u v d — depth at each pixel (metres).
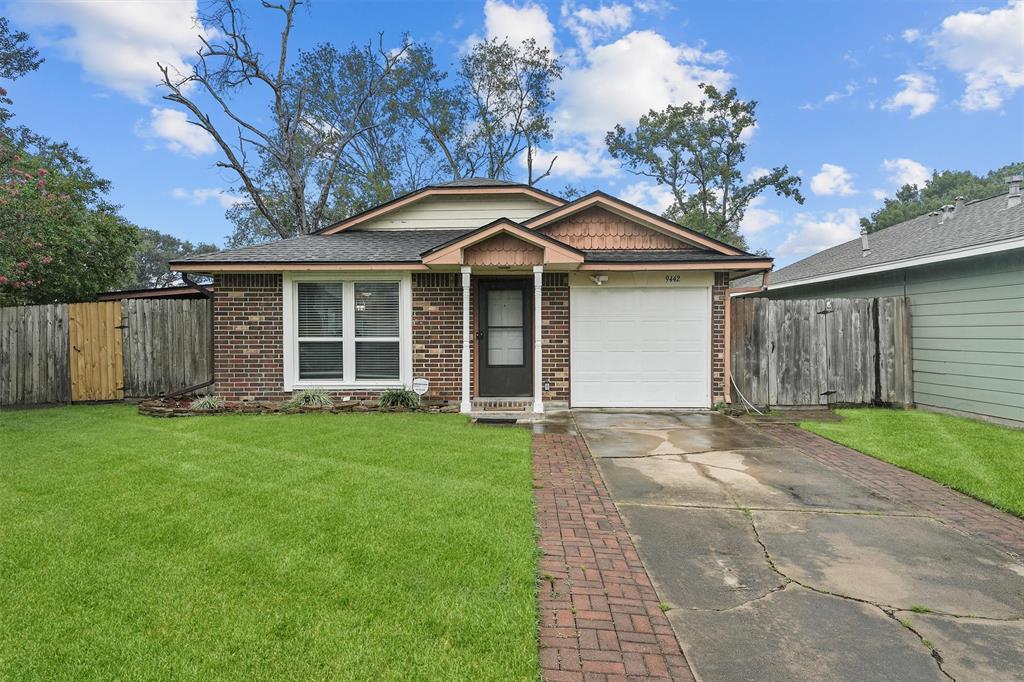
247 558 3.51
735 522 4.38
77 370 10.79
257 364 9.85
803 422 8.55
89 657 2.53
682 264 9.44
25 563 3.44
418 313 9.91
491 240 9.05
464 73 30.17
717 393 9.88
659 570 3.54
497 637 2.70
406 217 12.34
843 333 10.12
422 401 9.47
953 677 2.50
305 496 4.63
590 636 2.78
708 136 34.75
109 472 5.31
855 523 4.38
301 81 24.19
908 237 13.12
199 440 6.70
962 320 9.12
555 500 4.82
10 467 5.48
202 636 2.69
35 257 11.81
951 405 9.33
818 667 2.56
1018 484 5.28
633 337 9.95
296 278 9.80
